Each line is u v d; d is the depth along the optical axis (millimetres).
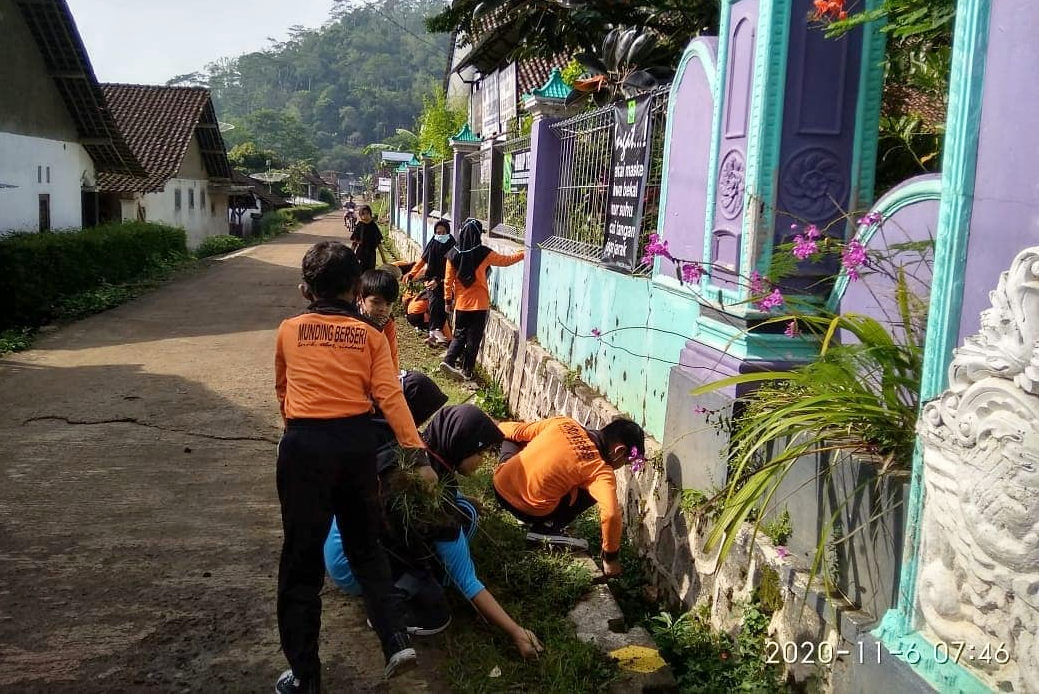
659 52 7594
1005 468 2248
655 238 4387
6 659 3441
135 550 4496
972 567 2389
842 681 3004
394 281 4844
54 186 17078
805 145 4012
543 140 8070
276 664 3496
